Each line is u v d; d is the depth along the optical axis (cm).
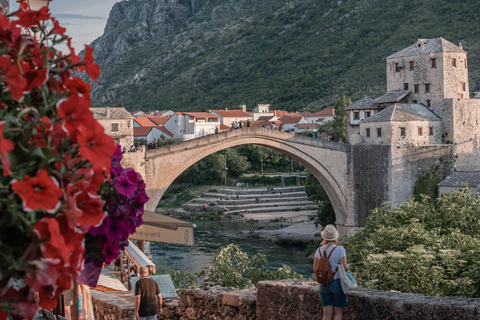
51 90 412
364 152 7319
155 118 15900
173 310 1289
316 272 909
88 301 1114
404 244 2584
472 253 1892
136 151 6084
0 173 342
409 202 3559
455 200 3488
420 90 7656
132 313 1251
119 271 2005
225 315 1129
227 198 12362
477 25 18888
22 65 371
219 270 1873
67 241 357
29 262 332
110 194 504
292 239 8138
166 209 12362
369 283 1758
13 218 333
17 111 367
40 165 354
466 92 7619
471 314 767
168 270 4144
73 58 421
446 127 7406
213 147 6562
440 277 1700
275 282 1045
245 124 7044
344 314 918
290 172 14088
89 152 357
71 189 359
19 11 402
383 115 7262
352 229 7400
